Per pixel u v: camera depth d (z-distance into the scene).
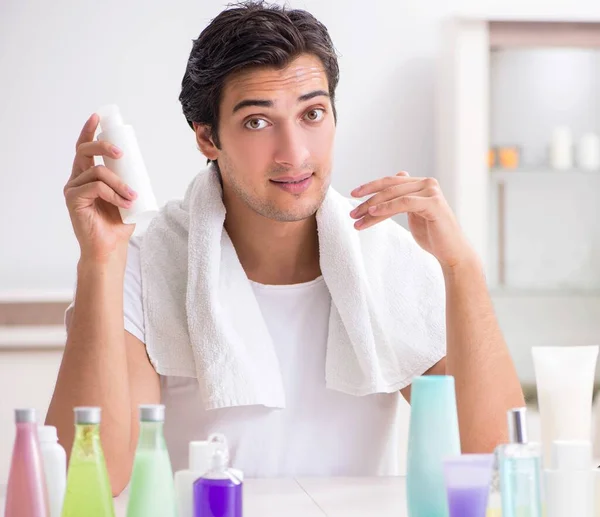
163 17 3.33
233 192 1.64
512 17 3.16
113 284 1.55
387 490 1.50
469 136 3.19
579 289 3.29
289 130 1.53
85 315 1.53
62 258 3.29
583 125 3.29
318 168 1.55
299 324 1.71
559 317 3.29
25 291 3.09
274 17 1.55
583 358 1.45
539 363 1.47
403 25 3.41
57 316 3.08
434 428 1.20
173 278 1.70
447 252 1.61
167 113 3.33
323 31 1.59
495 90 3.27
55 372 3.04
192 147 3.33
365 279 1.71
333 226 1.67
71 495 1.07
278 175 1.54
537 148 3.28
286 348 1.70
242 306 1.67
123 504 1.44
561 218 3.30
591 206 3.31
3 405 3.01
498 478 1.12
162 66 3.33
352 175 3.40
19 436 1.09
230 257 1.69
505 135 3.28
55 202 3.29
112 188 1.50
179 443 1.69
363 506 1.37
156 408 1.12
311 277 1.73
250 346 1.66
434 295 1.76
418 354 1.73
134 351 1.66
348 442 1.70
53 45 3.29
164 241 1.74
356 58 3.39
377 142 3.40
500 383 1.58
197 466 1.18
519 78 3.28
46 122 3.29
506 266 3.29
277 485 1.54
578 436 1.45
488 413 1.57
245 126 1.54
